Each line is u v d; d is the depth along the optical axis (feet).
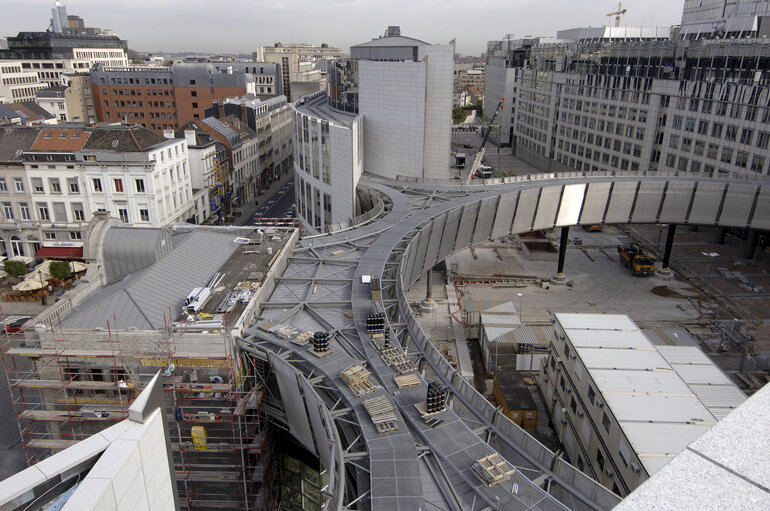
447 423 85.81
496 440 85.97
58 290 237.04
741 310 216.33
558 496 75.15
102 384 104.32
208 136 348.79
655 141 333.83
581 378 125.80
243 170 397.39
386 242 166.71
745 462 18.31
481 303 206.28
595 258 275.59
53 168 253.65
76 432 113.19
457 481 74.79
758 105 255.09
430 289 213.66
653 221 246.06
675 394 113.50
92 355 102.37
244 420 108.88
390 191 228.02
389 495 71.31
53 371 109.09
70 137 261.03
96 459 49.70
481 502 71.46
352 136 212.02
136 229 134.00
